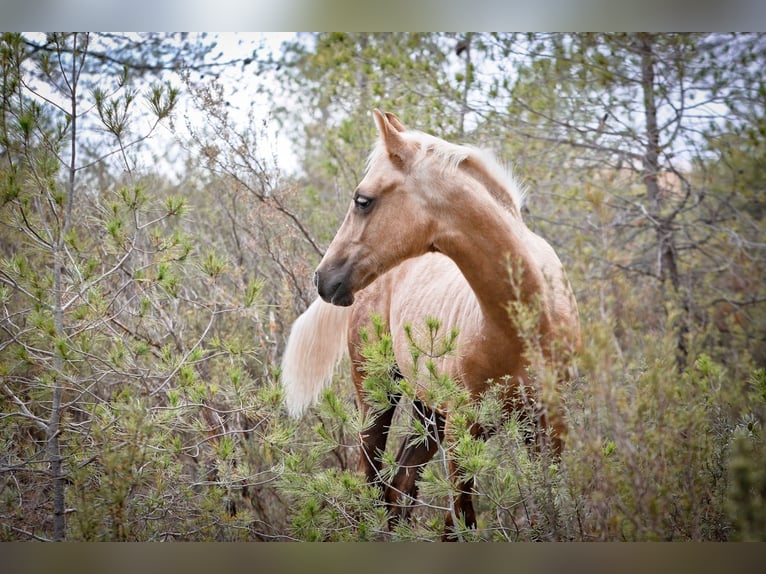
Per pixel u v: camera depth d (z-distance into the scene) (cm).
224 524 399
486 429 359
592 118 695
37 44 558
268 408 407
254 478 449
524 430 354
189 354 417
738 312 687
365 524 365
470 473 323
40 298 392
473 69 696
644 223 732
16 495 416
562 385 329
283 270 574
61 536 384
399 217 369
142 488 414
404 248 371
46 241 404
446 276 435
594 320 336
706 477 334
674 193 707
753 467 288
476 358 373
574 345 369
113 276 543
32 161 402
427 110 676
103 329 438
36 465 427
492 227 358
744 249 693
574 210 725
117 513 345
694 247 700
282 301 563
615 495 305
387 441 514
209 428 427
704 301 680
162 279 404
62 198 406
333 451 514
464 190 361
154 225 599
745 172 667
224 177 612
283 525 471
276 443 403
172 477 408
